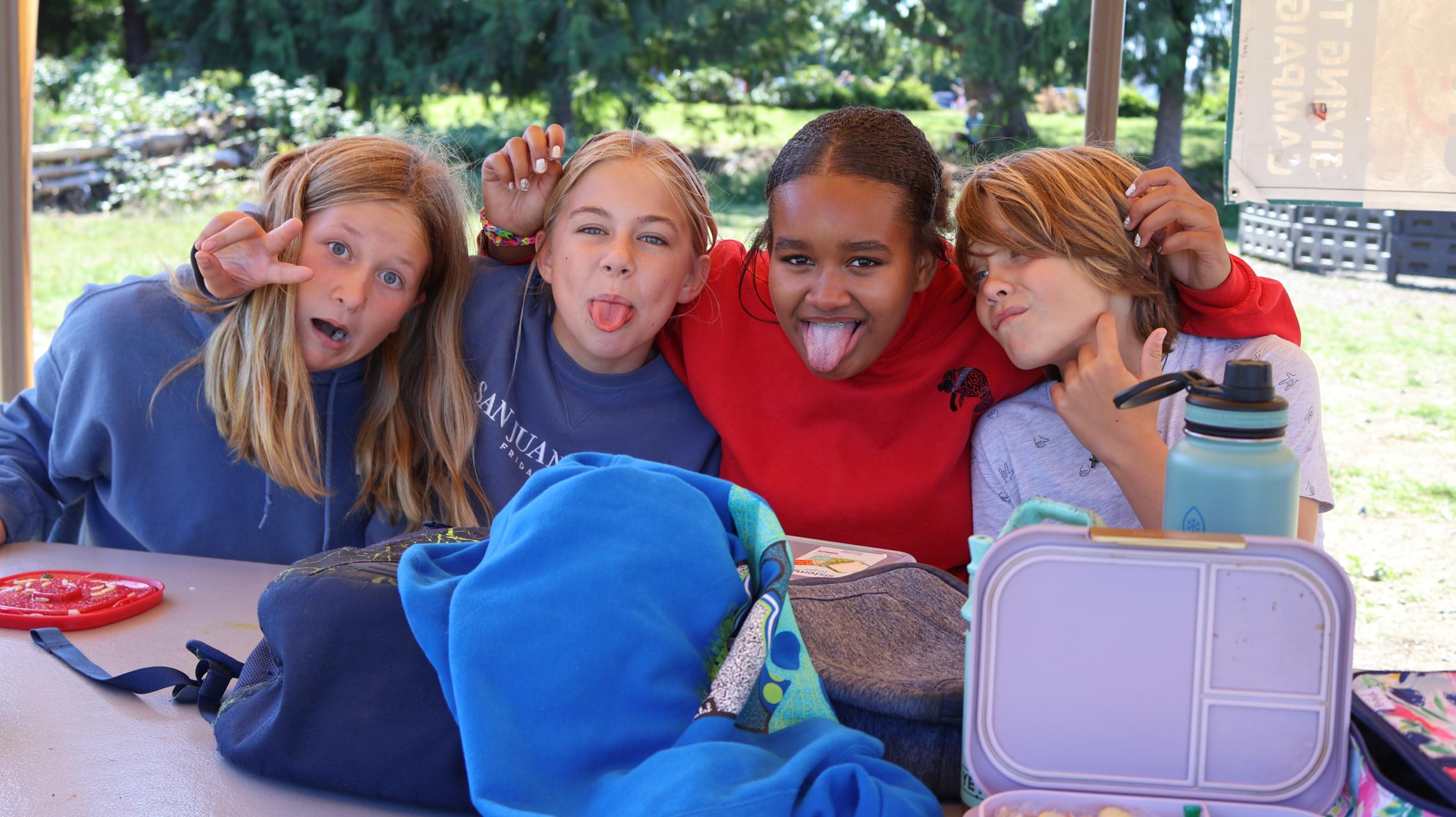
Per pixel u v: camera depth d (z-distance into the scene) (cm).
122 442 141
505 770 77
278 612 90
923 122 852
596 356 138
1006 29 812
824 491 135
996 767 75
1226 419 77
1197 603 72
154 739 93
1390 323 489
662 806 70
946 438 136
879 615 97
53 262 751
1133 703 73
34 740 92
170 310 142
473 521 140
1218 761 73
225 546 144
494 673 80
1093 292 121
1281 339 129
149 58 1018
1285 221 552
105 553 135
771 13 883
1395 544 340
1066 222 120
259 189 142
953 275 141
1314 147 154
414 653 87
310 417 138
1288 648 72
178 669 105
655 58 898
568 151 815
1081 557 73
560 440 141
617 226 132
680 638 83
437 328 142
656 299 133
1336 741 72
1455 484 375
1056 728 74
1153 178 122
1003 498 137
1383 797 69
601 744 79
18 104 201
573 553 83
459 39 908
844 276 123
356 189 132
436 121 900
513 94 908
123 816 82
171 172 890
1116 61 170
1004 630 74
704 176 165
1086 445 120
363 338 134
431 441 143
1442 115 151
